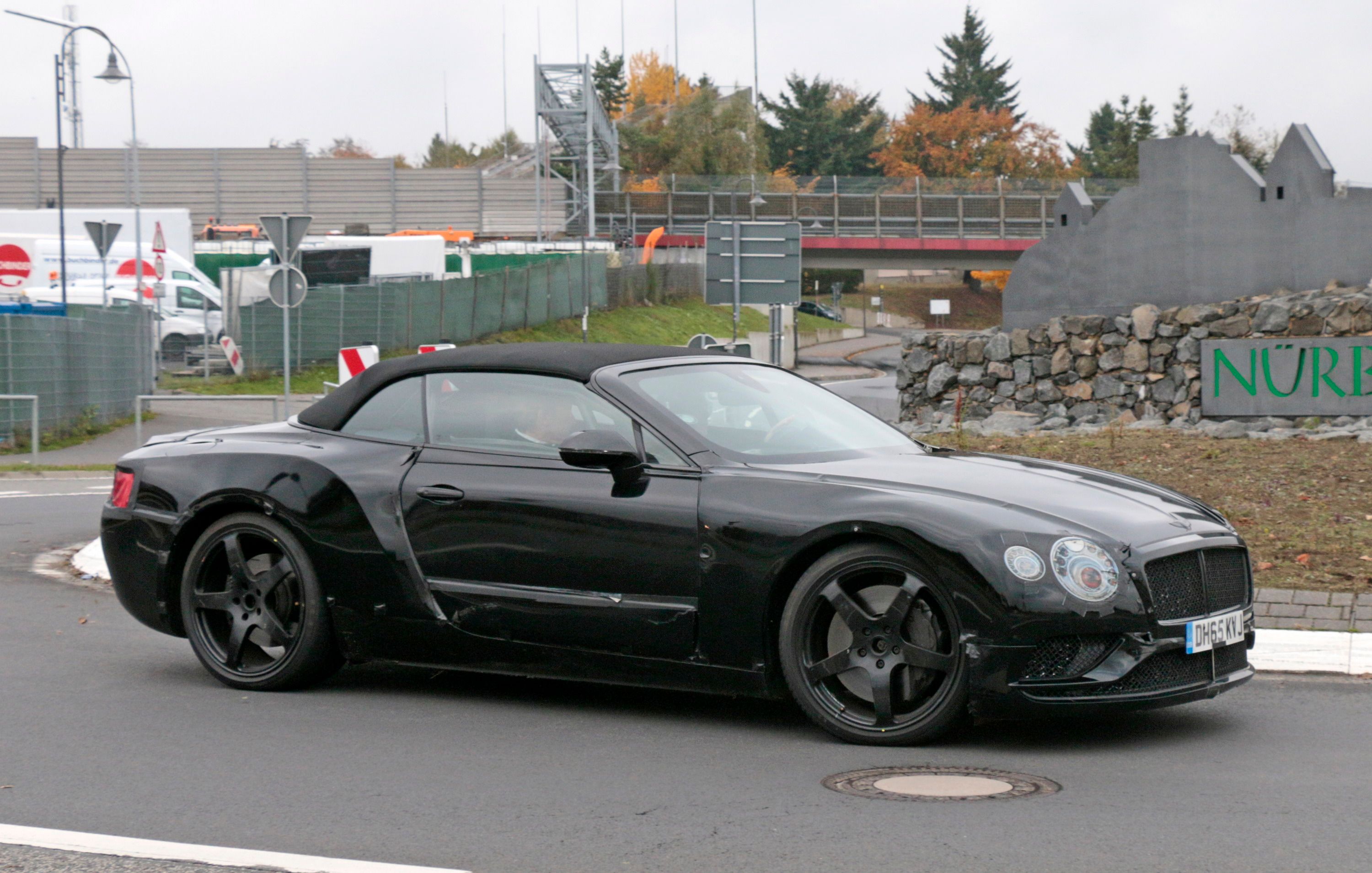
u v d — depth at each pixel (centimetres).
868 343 9894
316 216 8219
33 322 2291
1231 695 634
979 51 14400
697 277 7912
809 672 546
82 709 618
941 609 525
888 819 446
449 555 609
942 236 8525
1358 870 394
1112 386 1767
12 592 945
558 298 5712
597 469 588
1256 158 10531
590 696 640
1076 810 454
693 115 11481
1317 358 1603
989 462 612
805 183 8638
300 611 639
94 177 8112
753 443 594
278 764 526
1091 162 14238
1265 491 1119
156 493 673
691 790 485
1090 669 512
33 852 421
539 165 7769
